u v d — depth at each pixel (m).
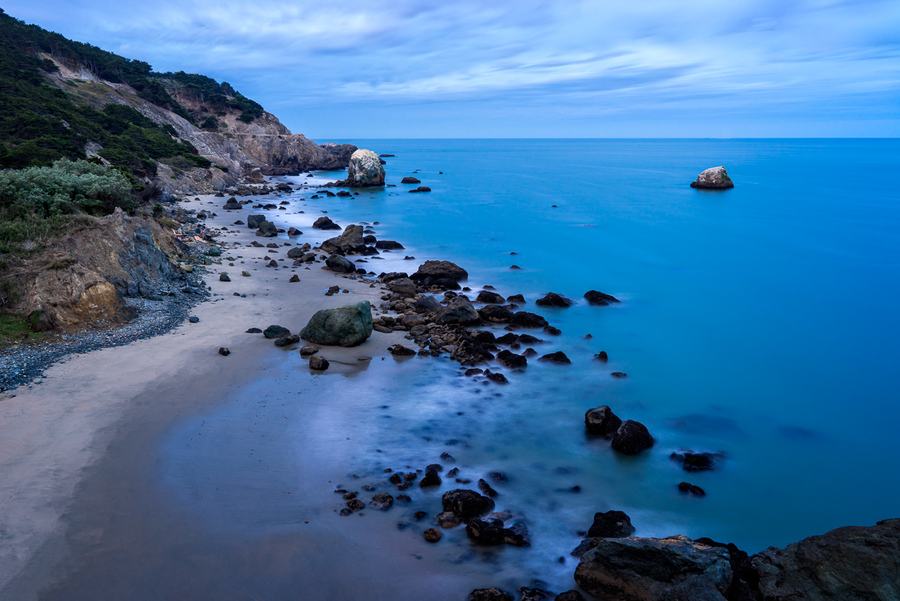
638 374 21.72
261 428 15.49
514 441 16.00
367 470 13.93
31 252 22.50
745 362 23.59
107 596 9.33
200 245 37.72
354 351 21.59
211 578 9.87
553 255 43.34
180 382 17.75
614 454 15.62
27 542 10.41
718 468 15.60
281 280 31.14
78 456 13.34
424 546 11.24
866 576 8.89
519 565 10.93
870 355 24.62
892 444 17.31
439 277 33.25
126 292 24.22
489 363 21.23
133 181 44.38
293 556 10.54
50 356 18.56
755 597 9.52
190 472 13.11
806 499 14.42
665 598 9.42
